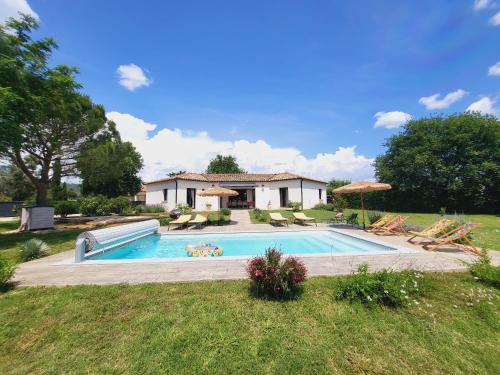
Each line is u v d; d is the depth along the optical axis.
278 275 3.88
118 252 8.67
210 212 22.58
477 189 21.80
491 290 4.18
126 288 4.25
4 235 11.04
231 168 49.81
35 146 15.54
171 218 17.69
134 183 36.22
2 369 2.55
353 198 30.61
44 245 7.29
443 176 23.17
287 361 2.61
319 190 28.48
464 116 24.11
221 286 4.35
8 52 9.79
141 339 2.93
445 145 23.20
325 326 3.22
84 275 5.02
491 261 6.08
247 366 2.53
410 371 2.56
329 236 11.69
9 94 8.60
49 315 3.44
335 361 2.65
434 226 8.52
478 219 16.69
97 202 21.75
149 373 2.45
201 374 2.44
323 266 5.56
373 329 3.19
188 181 24.36
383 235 10.53
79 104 14.12
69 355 2.73
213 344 2.84
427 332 3.17
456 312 3.64
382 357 2.73
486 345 2.99
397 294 3.69
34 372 2.51
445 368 2.61
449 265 5.67
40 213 13.07
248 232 11.95
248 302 3.77
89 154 16.34
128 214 22.80
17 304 3.71
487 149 21.73
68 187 40.41
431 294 4.11
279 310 3.56
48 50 11.42
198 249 8.36
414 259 6.19
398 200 27.02
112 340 2.94
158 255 8.54
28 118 10.66
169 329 3.11
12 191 32.72
